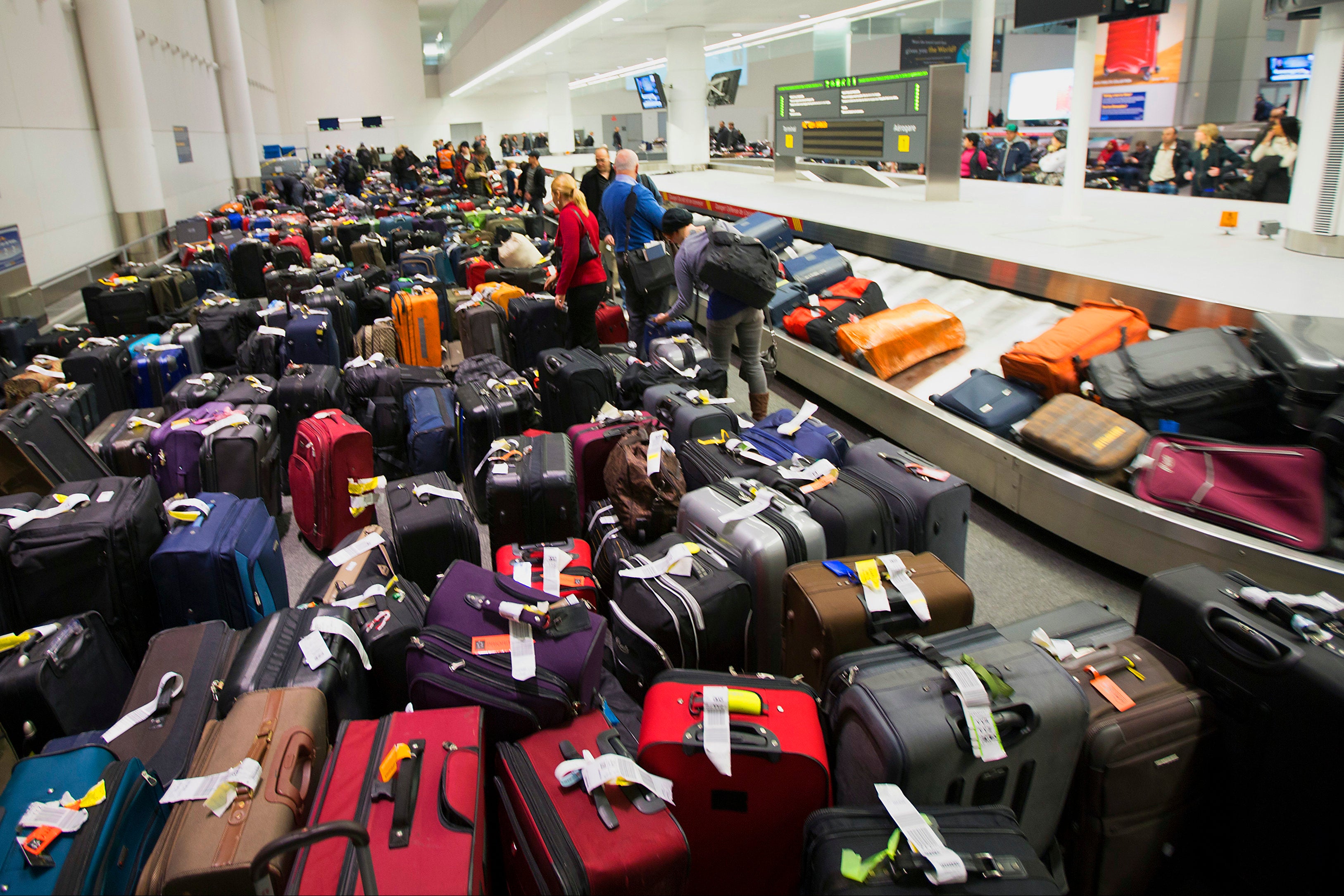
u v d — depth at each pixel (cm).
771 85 3055
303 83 3547
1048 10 679
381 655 238
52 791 177
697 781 190
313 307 623
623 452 328
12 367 561
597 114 3809
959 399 436
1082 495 356
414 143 3791
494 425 414
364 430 389
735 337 500
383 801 172
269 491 412
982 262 599
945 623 241
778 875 201
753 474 321
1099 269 527
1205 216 755
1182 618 219
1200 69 1966
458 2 3438
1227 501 319
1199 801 210
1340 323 347
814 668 236
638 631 247
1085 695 194
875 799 183
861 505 288
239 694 205
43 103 947
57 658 234
